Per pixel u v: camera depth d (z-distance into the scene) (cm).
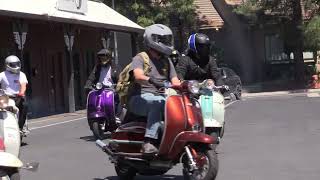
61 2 3666
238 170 1402
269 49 6169
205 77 1513
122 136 1227
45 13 3247
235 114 2988
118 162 1262
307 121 2445
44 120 3197
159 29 1196
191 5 5562
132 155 1202
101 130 2052
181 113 1137
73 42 4038
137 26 4819
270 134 2062
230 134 2109
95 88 2048
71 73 3788
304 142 1827
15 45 3291
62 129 2606
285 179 1280
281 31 5694
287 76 6103
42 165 1589
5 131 1170
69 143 2056
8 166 1023
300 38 5456
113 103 2011
